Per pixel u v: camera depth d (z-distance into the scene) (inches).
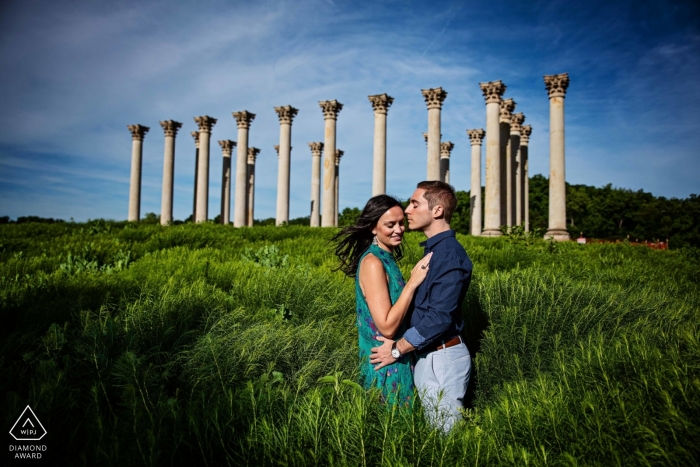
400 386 109.0
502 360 139.7
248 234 532.7
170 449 79.6
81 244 373.4
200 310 156.1
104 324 126.9
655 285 253.0
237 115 1262.3
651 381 94.2
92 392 90.7
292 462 77.5
